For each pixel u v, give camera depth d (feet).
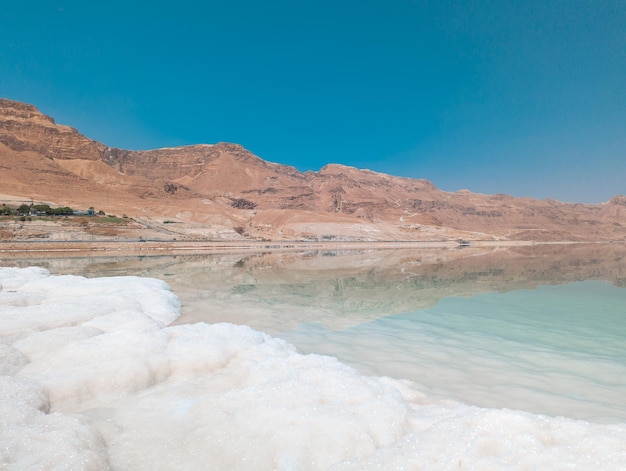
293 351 29.17
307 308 48.96
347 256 176.55
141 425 17.95
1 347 25.30
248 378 23.03
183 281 75.56
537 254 205.46
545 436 15.11
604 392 22.91
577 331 38.45
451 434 15.42
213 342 28.02
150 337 28.30
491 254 204.54
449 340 34.73
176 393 21.47
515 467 13.25
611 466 12.83
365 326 39.88
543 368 27.30
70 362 24.35
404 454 14.26
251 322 40.65
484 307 51.19
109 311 37.27
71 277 57.67
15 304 38.73
